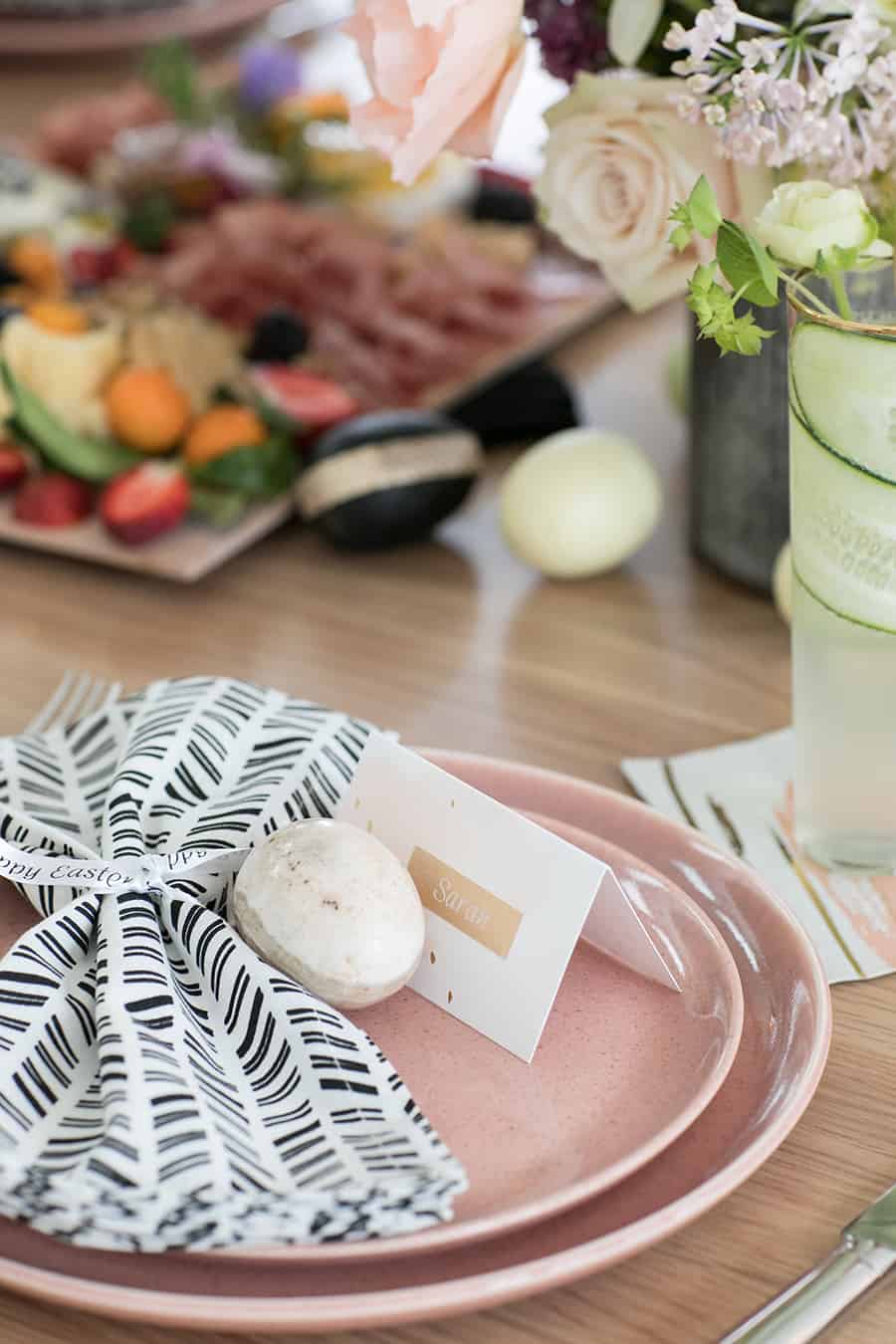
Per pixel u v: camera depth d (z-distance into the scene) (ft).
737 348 2.46
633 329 4.30
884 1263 2.28
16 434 3.59
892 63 2.51
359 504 3.47
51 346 3.70
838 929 2.70
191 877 2.56
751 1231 2.39
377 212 4.57
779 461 3.24
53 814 2.70
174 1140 2.27
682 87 2.79
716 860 2.67
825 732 2.70
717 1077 2.40
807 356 2.52
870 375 2.48
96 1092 2.37
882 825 2.73
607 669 3.24
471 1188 2.35
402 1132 2.30
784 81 2.53
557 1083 2.45
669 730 3.10
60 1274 2.23
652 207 2.82
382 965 2.45
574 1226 2.31
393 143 2.65
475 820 2.50
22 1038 2.38
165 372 3.72
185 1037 2.37
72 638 3.34
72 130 4.91
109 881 2.52
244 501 3.59
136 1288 2.24
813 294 2.60
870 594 2.59
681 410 3.84
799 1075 2.40
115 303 4.17
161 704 2.75
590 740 3.08
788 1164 2.45
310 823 2.51
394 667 3.26
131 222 4.53
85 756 2.78
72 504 3.59
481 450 3.87
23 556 3.59
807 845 2.79
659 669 3.24
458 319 4.04
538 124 5.46
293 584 3.49
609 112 2.83
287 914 2.45
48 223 4.51
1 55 6.26
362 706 3.17
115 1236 2.23
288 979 2.42
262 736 2.70
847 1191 2.42
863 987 2.65
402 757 2.56
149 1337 2.32
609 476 3.39
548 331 4.12
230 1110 2.33
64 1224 2.23
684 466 3.75
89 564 3.56
